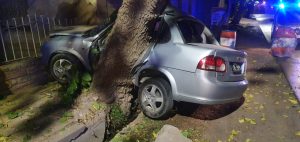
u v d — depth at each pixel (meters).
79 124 4.70
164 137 4.54
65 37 6.45
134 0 4.82
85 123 4.77
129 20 4.93
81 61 6.25
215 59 4.81
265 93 6.96
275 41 10.84
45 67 6.64
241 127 5.25
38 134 4.33
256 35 16.62
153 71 5.24
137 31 5.00
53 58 6.43
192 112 5.82
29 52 6.95
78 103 5.23
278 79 8.08
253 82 7.82
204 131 5.09
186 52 4.92
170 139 4.52
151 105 5.28
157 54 5.15
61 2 9.80
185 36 5.34
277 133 5.03
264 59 10.44
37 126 4.55
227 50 5.12
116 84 5.24
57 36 6.60
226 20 18.19
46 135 4.32
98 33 6.21
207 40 5.96
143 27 4.96
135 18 4.90
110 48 5.13
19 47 7.22
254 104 6.29
